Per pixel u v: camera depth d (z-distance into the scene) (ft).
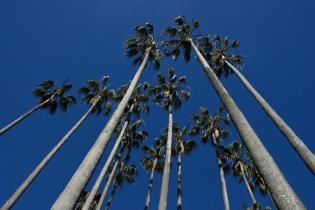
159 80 99.04
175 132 109.60
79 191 23.80
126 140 106.52
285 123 39.01
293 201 16.57
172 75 99.50
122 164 108.47
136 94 104.06
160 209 55.42
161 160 108.47
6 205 68.54
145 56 62.64
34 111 93.35
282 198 16.92
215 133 103.71
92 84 102.99
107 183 89.35
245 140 22.41
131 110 96.07
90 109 96.99
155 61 71.26
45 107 97.35
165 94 93.91
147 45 71.41
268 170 18.84
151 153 110.83
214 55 70.79
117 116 35.63
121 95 102.01
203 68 39.32
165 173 64.75
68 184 24.21
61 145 85.76
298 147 35.37
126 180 110.01
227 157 105.09
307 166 33.55
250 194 88.43
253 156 20.68
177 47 69.46
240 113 25.55
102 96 101.14
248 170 99.76
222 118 108.58
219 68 70.18
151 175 101.35
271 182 18.10
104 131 32.27
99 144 29.76
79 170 25.82
